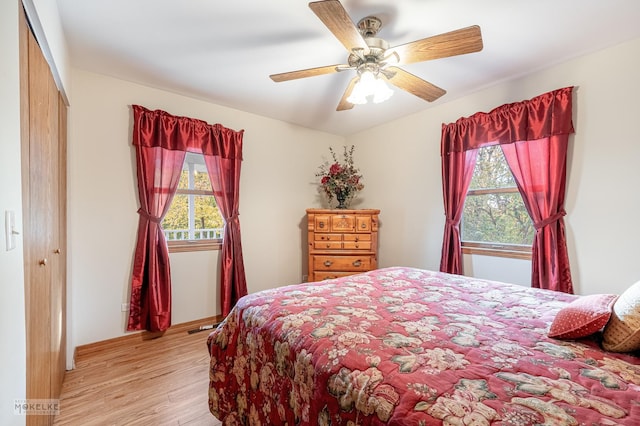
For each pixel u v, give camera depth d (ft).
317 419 3.03
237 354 4.73
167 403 5.90
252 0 5.24
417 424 2.22
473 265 9.32
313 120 11.93
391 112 10.92
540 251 7.51
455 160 9.46
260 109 10.74
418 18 5.68
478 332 3.71
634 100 6.32
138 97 8.68
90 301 7.97
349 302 4.86
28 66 3.81
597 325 3.38
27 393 3.53
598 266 6.83
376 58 5.57
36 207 4.08
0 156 2.62
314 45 6.70
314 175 13.11
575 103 7.13
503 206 8.79
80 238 7.78
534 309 4.52
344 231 11.07
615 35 6.19
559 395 2.42
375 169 12.59
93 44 6.62
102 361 7.56
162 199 8.89
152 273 8.61
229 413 4.76
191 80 8.44
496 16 5.61
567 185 7.27
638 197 6.31
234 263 10.37
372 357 3.09
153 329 8.63
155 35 6.29
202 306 10.03
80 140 7.76
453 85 8.64
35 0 3.72
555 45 6.58
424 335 3.61
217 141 9.96
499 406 2.29
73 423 5.27
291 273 12.49
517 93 8.21
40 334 4.20
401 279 6.48
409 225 11.25
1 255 2.58
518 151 7.95
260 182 11.50
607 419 2.12
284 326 3.99
